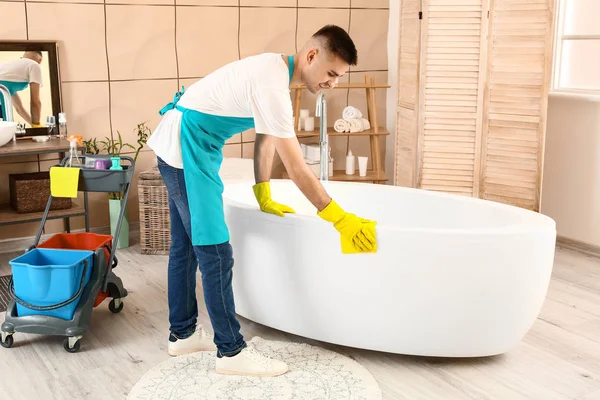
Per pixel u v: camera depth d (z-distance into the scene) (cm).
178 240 253
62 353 268
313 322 264
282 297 268
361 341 259
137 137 428
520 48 389
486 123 408
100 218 423
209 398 232
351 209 326
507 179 409
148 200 386
